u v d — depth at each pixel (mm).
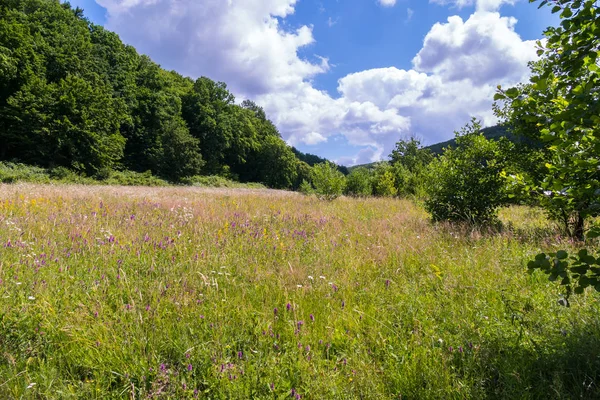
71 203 8430
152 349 2324
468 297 3324
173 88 64438
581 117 1759
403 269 4234
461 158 8102
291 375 2166
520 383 1986
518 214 9570
